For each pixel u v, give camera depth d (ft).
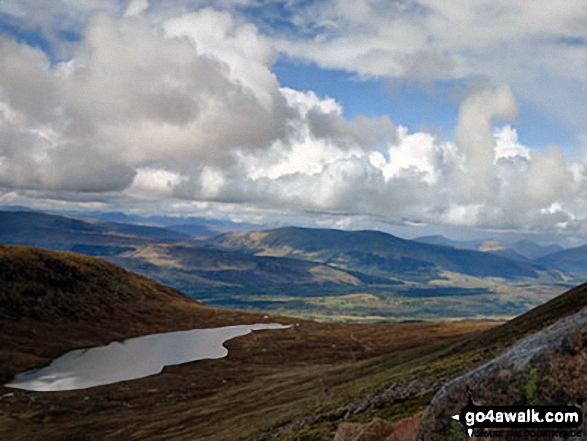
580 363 33.83
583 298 196.85
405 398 145.79
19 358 514.68
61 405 377.50
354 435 80.89
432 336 583.58
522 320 229.04
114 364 521.65
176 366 511.40
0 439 306.14
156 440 259.80
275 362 527.81
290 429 171.01
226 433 227.40
